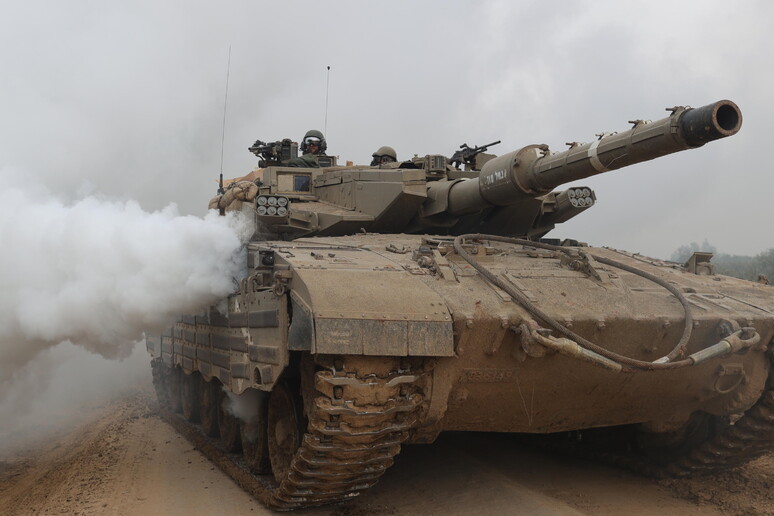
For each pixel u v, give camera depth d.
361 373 7.14
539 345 7.34
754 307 8.95
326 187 13.23
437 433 8.50
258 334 8.78
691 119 7.70
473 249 9.20
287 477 7.99
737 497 9.55
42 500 9.09
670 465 10.32
